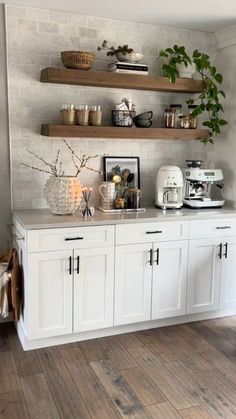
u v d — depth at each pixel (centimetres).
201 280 345
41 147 336
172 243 327
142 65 335
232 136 373
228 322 354
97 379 265
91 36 338
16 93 322
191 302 344
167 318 344
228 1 297
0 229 335
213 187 399
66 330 303
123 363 284
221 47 379
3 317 330
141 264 320
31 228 279
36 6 314
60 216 310
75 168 350
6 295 304
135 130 336
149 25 357
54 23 325
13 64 318
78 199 314
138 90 363
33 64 324
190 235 333
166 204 356
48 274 290
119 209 343
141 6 311
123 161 364
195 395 250
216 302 355
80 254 297
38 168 337
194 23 353
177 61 347
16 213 319
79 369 276
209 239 342
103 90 350
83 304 305
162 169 355
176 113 360
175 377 269
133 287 320
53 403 240
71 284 298
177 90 356
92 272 304
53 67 322
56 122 337
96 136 323
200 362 288
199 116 390
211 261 346
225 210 357
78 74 313
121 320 320
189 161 373
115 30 346
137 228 313
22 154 330
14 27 314
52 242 287
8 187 333
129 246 312
